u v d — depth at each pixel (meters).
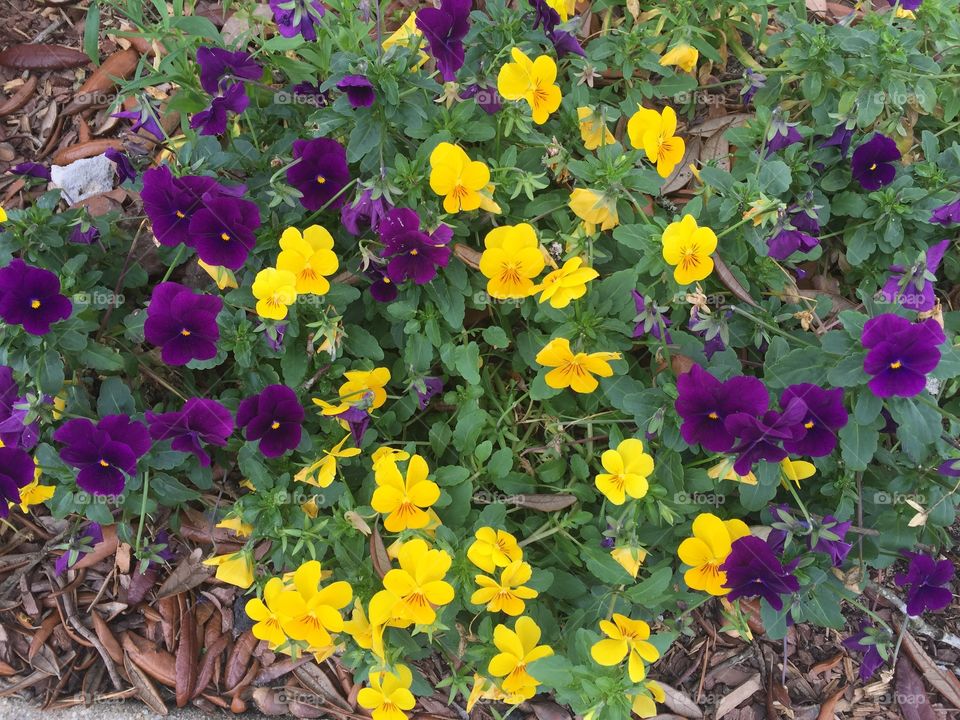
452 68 0.45
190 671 0.48
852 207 0.50
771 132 0.45
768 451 0.40
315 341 0.43
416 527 0.40
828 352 0.42
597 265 0.49
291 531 0.42
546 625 0.45
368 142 0.44
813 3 0.62
